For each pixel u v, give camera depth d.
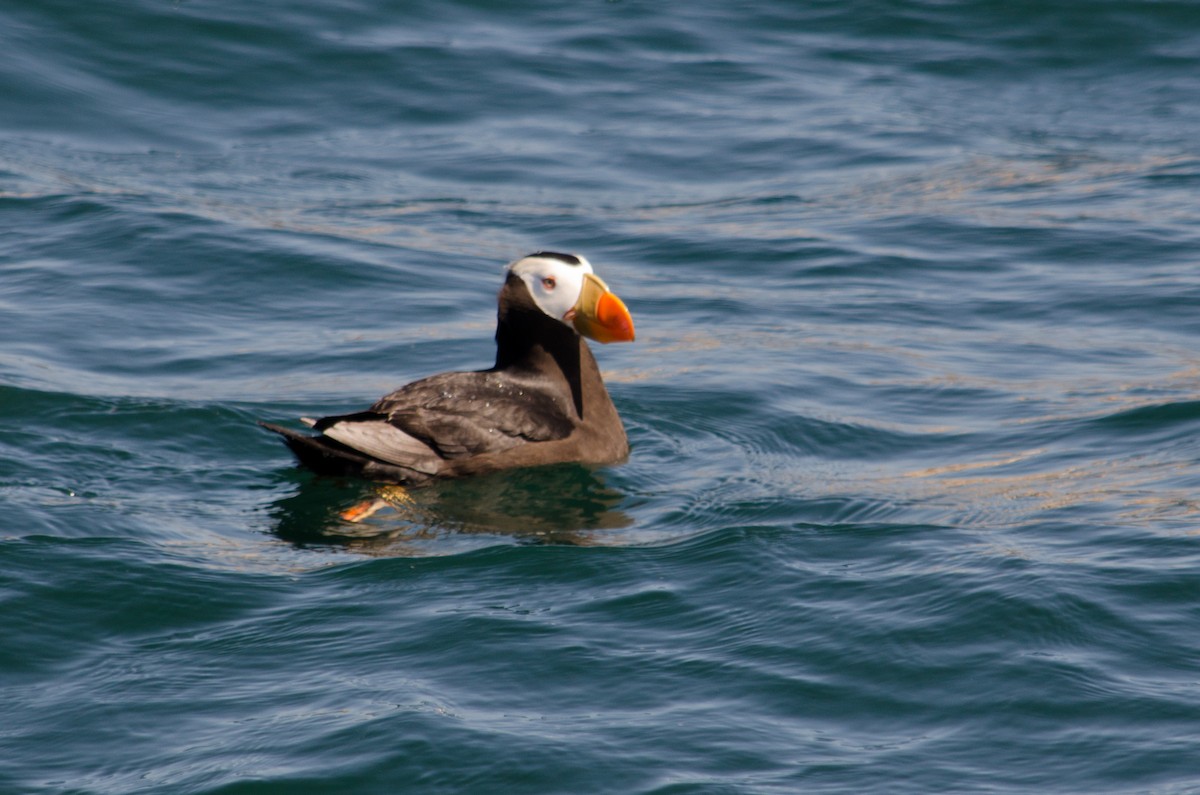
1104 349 14.28
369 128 21.03
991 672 7.64
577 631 8.22
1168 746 6.91
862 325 15.14
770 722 7.24
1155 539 9.27
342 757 6.92
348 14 24.03
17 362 13.34
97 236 16.91
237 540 9.75
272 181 19.12
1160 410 12.24
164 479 10.95
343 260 16.59
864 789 6.64
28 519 9.79
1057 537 9.44
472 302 15.70
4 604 8.49
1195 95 22.42
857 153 20.56
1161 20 24.56
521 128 21.19
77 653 8.09
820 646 7.98
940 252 17.34
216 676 7.78
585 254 17.27
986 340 14.67
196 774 6.81
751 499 10.55
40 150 19.56
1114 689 7.44
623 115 21.70
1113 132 21.36
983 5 25.17
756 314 15.47
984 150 20.70
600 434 11.55
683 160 20.38
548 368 11.53
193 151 19.97
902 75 23.27
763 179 19.81
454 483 10.88
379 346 14.37
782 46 24.19
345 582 8.99
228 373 13.59
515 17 24.78
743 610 8.46
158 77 21.77
